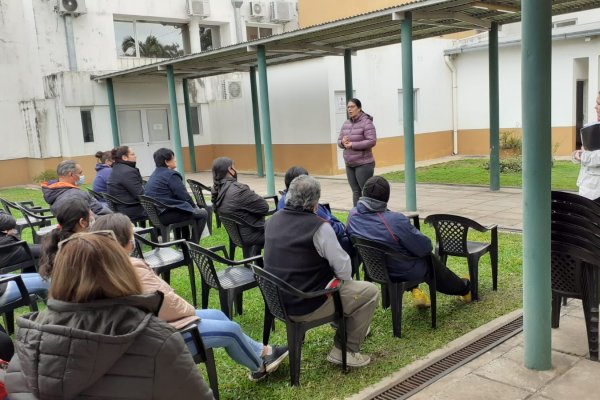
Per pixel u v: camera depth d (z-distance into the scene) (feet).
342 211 26.78
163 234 19.49
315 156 42.93
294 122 44.21
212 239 21.93
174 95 39.45
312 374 10.20
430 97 48.65
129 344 5.21
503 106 47.14
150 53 52.65
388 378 9.85
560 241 9.96
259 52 30.96
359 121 23.84
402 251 11.27
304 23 58.39
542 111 8.75
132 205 21.04
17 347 5.37
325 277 9.87
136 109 50.06
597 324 9.90
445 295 13.84
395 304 11.44
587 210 9.60
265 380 10.12
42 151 46.01
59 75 44.62
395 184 34.86
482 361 10.16
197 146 53.67
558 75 43.29
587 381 9.23
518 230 20.27
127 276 5.49
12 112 47.60
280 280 9.44
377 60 44.11
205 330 8.85
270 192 31.76
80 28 47.26
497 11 25.98
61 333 5.05
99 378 5.17
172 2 52.16
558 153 44.14
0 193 41.88
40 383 5.06
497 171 29.55
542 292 9.39
